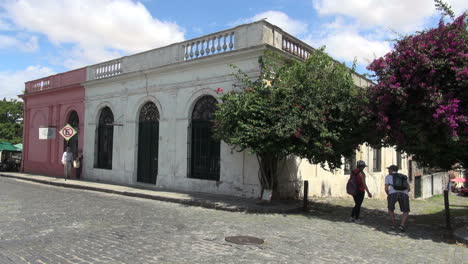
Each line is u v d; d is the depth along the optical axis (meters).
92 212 9.05
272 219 8.83
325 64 10.28
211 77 13.09
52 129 20.44
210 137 13.16
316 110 9.41
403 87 7.97
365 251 6.11
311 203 11.98
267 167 11.08
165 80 14.73
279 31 12.34
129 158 15.98
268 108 9.73
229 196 12.00
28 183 17.27
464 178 36.25
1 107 35.28
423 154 9.27
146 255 5.32
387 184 8.62
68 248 5.60
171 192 13.02
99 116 18.03
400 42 8.35
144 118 15.77
